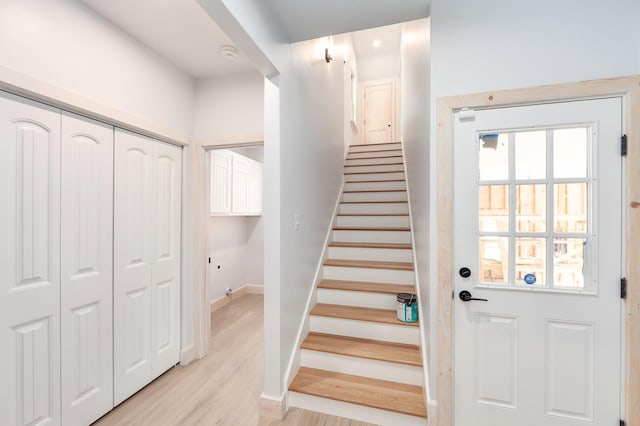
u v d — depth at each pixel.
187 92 2.38
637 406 1.30
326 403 1.76
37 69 1.38
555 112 1.42
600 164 1.37
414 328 2.01
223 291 3.92
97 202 1.72
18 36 1.32
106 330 1.78
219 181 3.33
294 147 2.00
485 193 1.53
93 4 1.60
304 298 2.15
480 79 1.49
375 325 2.08
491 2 1.48
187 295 2.42
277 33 1.70
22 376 1.38
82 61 1.59
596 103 1.37
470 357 1.54
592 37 1.36
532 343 1.46
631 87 1.31
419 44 2.19
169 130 2.18
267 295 1.76
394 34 5.25
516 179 1.49
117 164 1.85
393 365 1.84
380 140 6.34
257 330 3.08
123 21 1.75
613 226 1.35
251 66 2.27
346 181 3.96
